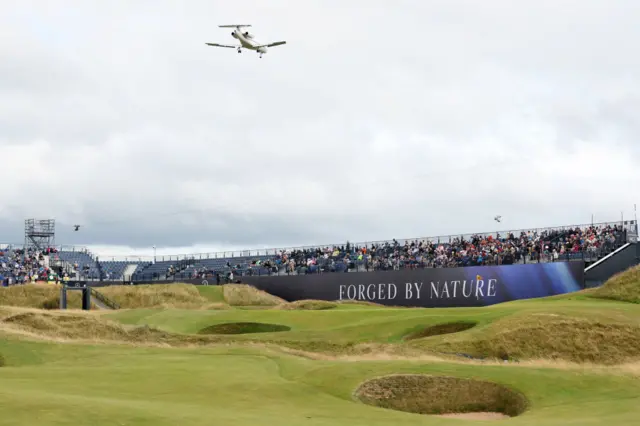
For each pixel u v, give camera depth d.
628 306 48.91
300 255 95.88
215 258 107.62
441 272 74.50
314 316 55.84
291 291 87.44
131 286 84.50
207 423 19.72
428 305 75.12
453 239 82.69
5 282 88.56
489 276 70.88
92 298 78.19
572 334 41.31
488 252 76.38
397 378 27.16
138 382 26.58
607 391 25.30
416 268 76.75
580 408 23.28
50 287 79.19
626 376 27.06
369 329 48.38
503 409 25.50
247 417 21.23
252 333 49.53
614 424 20.62
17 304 76.12
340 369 28.53
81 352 35.88
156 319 57.25
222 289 86.56
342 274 83.00
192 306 79.75
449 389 26.47
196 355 33.84
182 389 25.55
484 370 28.16
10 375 27.50
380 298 79.00
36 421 18.17
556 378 26.81
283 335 47.91
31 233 108.12
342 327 49.72
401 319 49.72
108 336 47.56
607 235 70.12
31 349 36.41
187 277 101.06
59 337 44.91
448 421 21.94
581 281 64.81
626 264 65.31
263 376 28.09
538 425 20.89
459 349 40.97
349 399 25.09
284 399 24.73
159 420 19.44
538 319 43.22
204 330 54.31
